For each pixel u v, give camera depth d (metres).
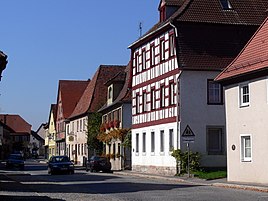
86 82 99.94
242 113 29.62
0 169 62.31
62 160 48.94
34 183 32.59
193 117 38.38
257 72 27.73
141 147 47.28
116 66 78.31
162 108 42.00
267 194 22.55
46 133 129.25
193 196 21.73
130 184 30.69
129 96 55.19
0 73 29.42
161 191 24.81
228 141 31.11
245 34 39.94
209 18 39.44
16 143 143.38
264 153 27.47
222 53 39.09
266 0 41.91
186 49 38.59
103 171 52.62
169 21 38.91
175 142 38.97
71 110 95.69
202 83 38.66
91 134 67.62
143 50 47.06
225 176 33.28
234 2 41.06
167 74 40.84
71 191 25.61
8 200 20.62
